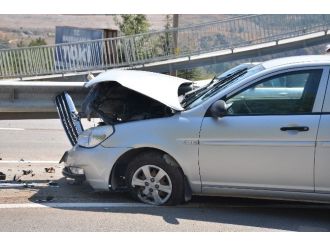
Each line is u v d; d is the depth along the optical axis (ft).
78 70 70.59
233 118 16.69
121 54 70.85
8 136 34.86
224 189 16.99
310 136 15.89
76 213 17.19
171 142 17.16
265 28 73.51
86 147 18.35
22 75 69.15
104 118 18.49
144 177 17.88
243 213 17.58
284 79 16.56
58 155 28.66
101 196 19.11
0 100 25.05
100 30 90.99
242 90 16.85
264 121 16.35
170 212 17.33
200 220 16.70
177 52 72.13
